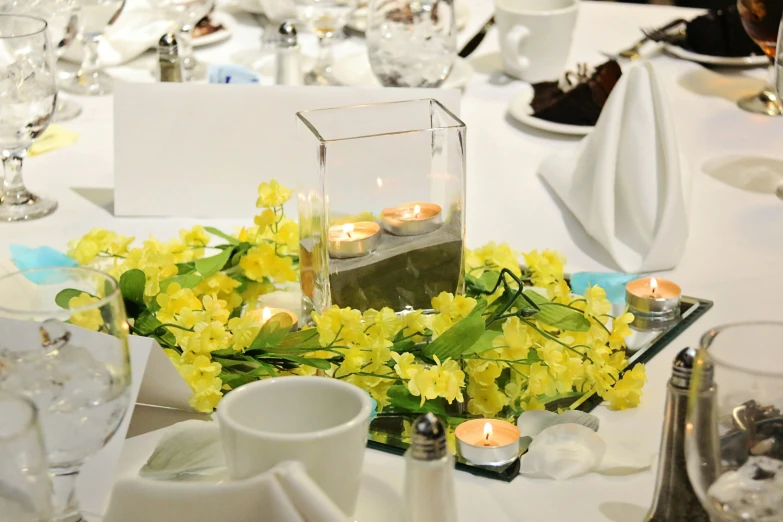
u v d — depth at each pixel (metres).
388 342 1.36
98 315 1.22
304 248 1.47
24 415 1.16
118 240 1.53
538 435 1.33
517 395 1.39
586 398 1.40
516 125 2.01
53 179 1.86
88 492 1.26
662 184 1.66
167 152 1.76
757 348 1.22
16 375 1.21
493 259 1.53
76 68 2.21
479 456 1.31
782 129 2.00
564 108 1.99
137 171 1.76
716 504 1.19
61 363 1.22
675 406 1.23
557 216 1.76
